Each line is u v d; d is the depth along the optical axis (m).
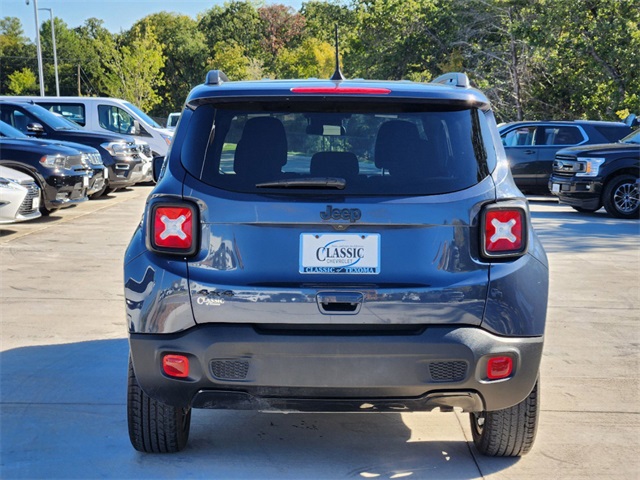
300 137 3.58
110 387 5.20
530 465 4.08
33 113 18.50
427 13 43.28
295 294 3.43
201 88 3.70
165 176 3.58
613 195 15.70
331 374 3.46
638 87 29.88
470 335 3.47
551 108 34.81
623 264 10.28
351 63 46.38
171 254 3.52
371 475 3.93
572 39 30.92
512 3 33.88
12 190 11.78
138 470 3.94
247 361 3.46
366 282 3.46
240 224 3.47
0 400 4.93
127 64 69.88
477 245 3.52
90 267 9.51
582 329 6.96
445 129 3.63
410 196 3.49
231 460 4.09
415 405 3.55
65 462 4.02
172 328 3.50
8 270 9.27
